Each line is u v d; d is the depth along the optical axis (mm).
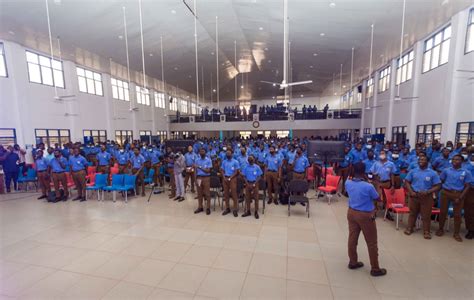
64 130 12219
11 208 6195
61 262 3531
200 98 30734
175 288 2891
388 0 7441
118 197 7309
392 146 8773
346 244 4059
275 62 17719
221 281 3020
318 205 6332
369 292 2781
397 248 3869
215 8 9836
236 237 4348
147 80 18328
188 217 5457
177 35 11867
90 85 14062
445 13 7988
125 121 17000
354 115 18859
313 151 6875
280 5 8766
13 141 9898
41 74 11102
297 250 3842
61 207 6266
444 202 4258
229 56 17125
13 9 7395
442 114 8758
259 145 9906
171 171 7234
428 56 9969
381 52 12320
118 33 10117
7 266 3438
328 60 15273
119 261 3541
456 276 3088
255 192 5371
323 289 2844
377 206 5594
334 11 8648
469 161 4746
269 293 2777
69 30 9117
